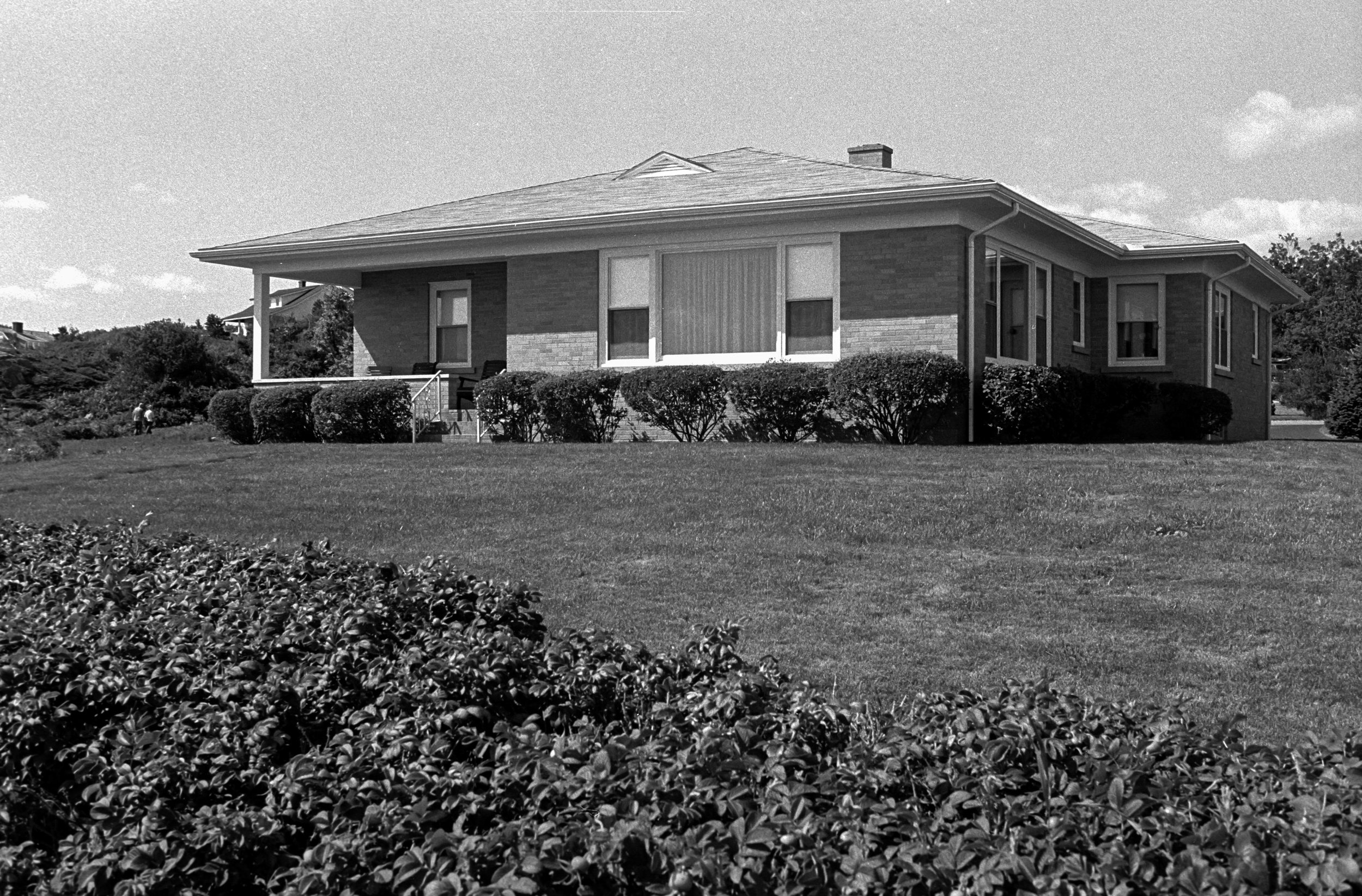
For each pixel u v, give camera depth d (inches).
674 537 388.5
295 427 770.2
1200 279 804.0
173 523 450.9
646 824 117.7
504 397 703.7
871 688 249.4
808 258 662.5
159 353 1391.5
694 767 132.5
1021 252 705.0
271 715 169.2
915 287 631.8
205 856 136.9
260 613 205.2
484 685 174.4
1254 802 120.0
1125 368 823.1
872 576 338.3
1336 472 471.5
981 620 296.7
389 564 251.3
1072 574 335.9
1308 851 104.2
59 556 281.7
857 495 436.1
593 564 360.5
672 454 560.4
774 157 810.8
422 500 470.6
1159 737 139.6
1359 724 225.0
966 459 515.8
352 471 561.6
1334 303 2185.0
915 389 593.9
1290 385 2169.0
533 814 127.9
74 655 180.9
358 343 893.2
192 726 167.5
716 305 688.4
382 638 196.9
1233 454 533.6
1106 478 456.4
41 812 163.8
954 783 128.3
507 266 807.1
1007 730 139.8
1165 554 352.5
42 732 165.8
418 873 119.6
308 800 143.2
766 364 644.1
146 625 203.3
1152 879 105.3
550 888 120.3
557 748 138.8
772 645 279.4
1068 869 107.0
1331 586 318.0
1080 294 808.3
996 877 105.3
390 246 765.3
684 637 284.4
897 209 629.0
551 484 488.1
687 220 668.1
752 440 648.4
